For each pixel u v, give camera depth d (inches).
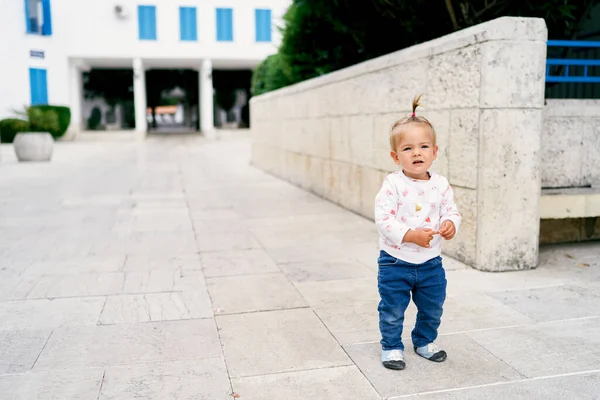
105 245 227.6
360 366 116.4
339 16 354.3
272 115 489.1
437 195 112.3
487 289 165.6
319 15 374.3
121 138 1186.0
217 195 369.7
